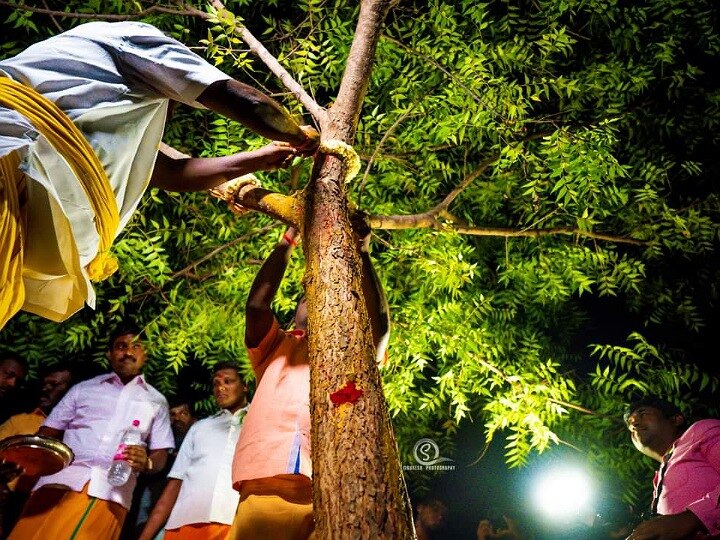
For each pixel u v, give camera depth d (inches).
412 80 246.8
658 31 276.7
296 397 134.0
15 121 86.1
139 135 100.9
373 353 97.3
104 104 96.7
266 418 132.8
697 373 254.8
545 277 265.0
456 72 240.1
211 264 269.4
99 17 214.7
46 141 88.6
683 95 287.9
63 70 96.3
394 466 81.4
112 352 217.2
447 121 237.6
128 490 199.0
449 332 241.4
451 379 236.1
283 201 136.5
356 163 128.3
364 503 75.5
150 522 199.2
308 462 128.7
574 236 283.0
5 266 85.6
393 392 240.5
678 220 247.1
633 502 248.5
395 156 257.9
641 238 266.1
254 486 129.2
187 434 209.5
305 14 262.5
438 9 241.6
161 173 123.1
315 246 113.3
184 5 210.4
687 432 164.1
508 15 251.9
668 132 279.3
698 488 153.5
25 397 241.0
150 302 279.7
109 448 198.7
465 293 261.9
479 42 242.8
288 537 125.0
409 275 261.4
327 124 151.0
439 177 266.7
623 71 258.8
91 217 93.8
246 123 110.2
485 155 267.4
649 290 294.5
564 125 257.3
